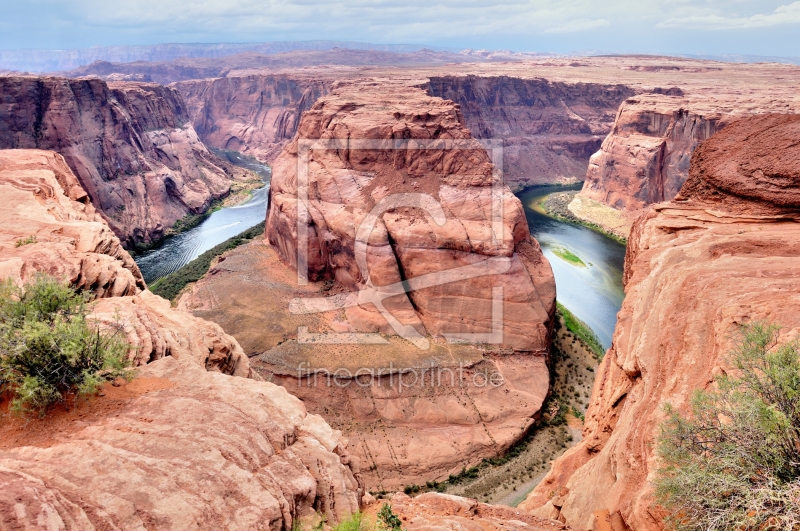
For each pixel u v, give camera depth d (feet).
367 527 43.50
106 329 50.55
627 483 50.37
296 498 40.65
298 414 52.39
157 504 33.42
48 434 39.52
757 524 32.48
